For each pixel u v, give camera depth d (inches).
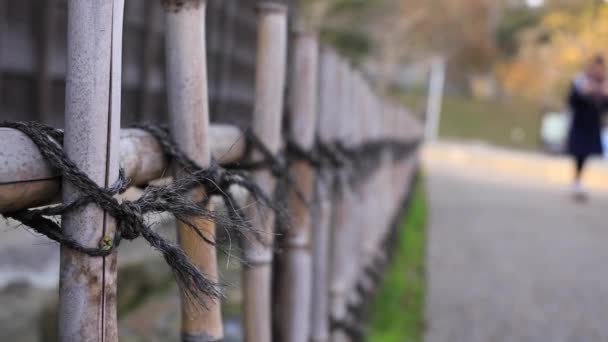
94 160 39.8
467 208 337.1
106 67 39.8
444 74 874.8
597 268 217.2
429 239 247.8
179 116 52.1
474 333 148.6
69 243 39.7
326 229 94.2
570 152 370.6
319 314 96.6
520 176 553.6
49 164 39.2
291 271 82.7
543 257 229.3
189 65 51.7
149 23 166.7
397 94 861.2
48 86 143.3
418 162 517.3
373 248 155.9
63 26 150.4
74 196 39.4
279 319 83.9
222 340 58.2
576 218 319.3
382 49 529.0
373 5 502.0
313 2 453.1
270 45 69.1
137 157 47.6
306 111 79.2
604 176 542.9
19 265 124.8
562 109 827.4
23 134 38.6
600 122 361.4
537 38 450.6
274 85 69.6
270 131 69.9
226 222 48.1
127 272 137.3
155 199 43.9
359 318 131.9
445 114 1010.7
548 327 155.9
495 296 178.2
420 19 509.7
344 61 101.7
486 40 527.2
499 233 269.7
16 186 37.5
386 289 169.9
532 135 943.7
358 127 117.9
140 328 128.8
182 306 56.1
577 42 385.7
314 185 88.5
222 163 59.8
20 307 113.4
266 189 69.6
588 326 158.7
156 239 42.8
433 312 160.4
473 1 490.3
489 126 977.5
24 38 137.3
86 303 40.7
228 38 232.2
